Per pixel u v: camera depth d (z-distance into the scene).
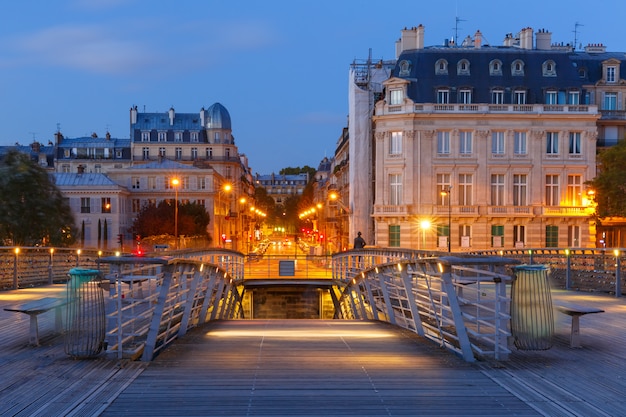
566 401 7.50
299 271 48.28
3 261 21.94
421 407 7.21
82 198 76.00
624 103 56.50
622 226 57.31
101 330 9.73
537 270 10.09
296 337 12.55
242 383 8.23
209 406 7.17
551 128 52.56
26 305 11.23
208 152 104.19
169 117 105.75
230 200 104.06
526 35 57.41
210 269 17.02
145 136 103.44
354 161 60.69
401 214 51.34
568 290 22.58
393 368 9.21
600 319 14.26
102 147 104.81
